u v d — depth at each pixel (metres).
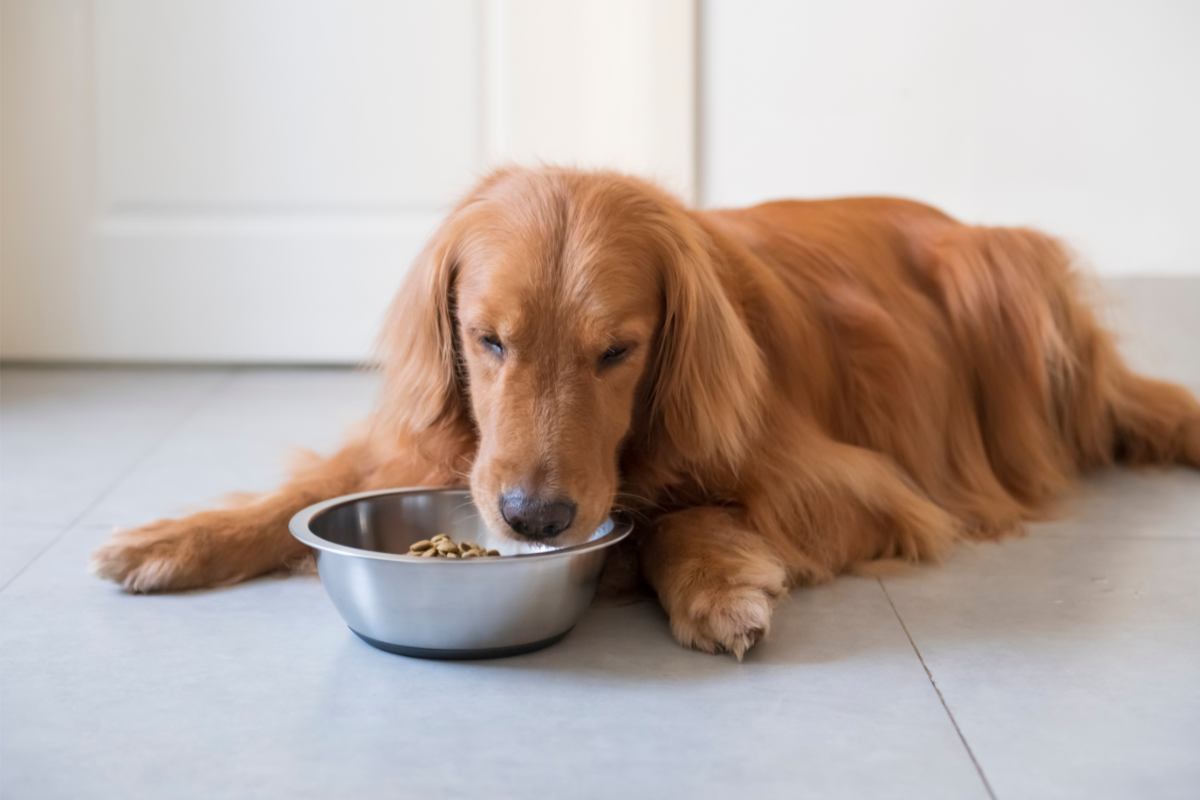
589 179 1.25
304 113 2.09
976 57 2.12
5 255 2.10
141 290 2.12
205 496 1.49
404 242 2.11
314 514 1.18
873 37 2.12
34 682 1.08
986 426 1.52
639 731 1.02
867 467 1.35
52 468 1.59
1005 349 1.52
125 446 1.69
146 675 1.09
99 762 0.98
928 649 1.14
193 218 2.11
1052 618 1.20
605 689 1.08
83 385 2.01
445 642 1.11
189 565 1.24
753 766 0.97
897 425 1.42
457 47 2.08
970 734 1.01
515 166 1.32
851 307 1.44
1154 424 1.65
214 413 1.85
